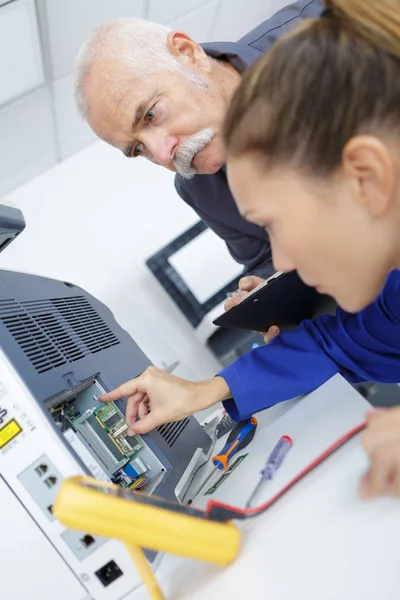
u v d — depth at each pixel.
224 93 1.18
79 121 2.03
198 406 0.72
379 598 0.40
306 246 0.41
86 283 2.04
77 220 2.13
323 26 0.40
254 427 0.77
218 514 0.51
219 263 2.02
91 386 0.74
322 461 0.56
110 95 1.03
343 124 0.37
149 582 0.49
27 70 1.58
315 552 0.45
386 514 0.45
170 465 0.74
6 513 0.53
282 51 0.39
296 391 0.73
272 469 0.58
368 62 0.37
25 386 0.54
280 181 0.39
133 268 2.09
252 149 0.39
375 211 0.39
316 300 0.97
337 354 0.74
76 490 0.39
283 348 0.77
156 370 0.75
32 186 2.14
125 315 2.01
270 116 0.38
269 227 0.43
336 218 0.40
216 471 0.75
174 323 2.03
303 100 0.37
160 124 1.08
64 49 1.63
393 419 0.42
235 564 0.48
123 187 2.21
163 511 0.42
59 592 0.56
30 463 0.52
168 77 1.06
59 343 0.71
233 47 1.26
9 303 0.67
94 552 0.54
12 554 0.54
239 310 0.88
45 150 2.06
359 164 0.37
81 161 2.21
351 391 0.69
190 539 0.43
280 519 0.51
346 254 0.41
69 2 1.48
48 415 0.54
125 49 1.04
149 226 2.18
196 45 1.16
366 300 0.47
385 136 0.37
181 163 1.14
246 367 0.76
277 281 0.82
